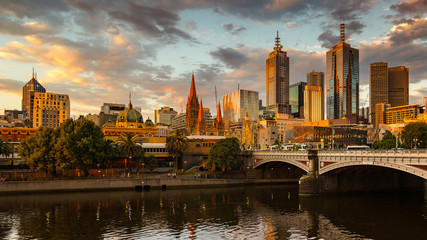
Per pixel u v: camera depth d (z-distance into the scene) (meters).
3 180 97.00
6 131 166.75
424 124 136.75
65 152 100.06
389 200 87.94
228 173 126.50
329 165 89.31
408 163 66.25
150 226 61.19
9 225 61.53
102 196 94.50
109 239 53.09
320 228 60.06
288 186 120.94
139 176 114.19
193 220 65.94
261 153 123.81
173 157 147.38
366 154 76.25
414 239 53.22
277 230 58.72
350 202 84.88
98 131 115.38
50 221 64.62
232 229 59.28
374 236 55.00
